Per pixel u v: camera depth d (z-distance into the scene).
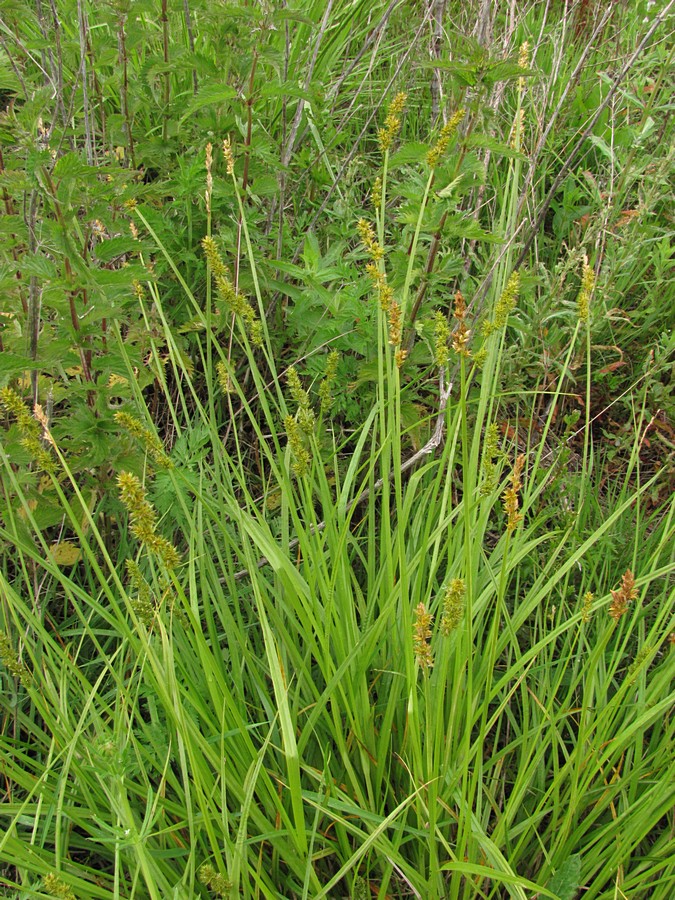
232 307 0.50
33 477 0.59
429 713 0.42
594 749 0.46
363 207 0.97
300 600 0.50
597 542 0.67
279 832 0.44
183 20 0.95
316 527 0.50
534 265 0.95
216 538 0.66
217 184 0.74
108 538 0.67
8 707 0.54
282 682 0.38
